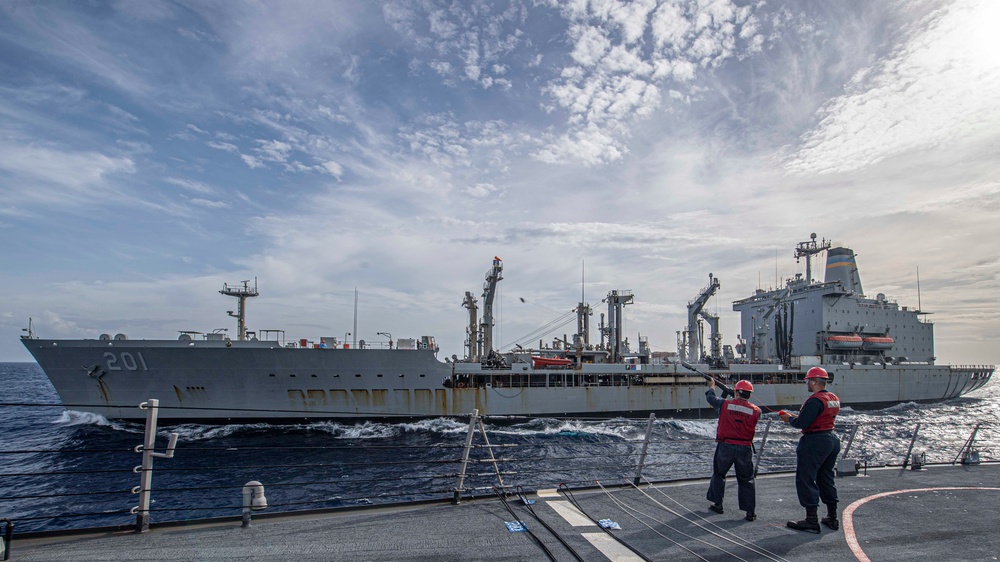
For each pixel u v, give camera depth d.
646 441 11.30
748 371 47.97
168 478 24.52
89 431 33.47
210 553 7.13
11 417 45.06
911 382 56.47
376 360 36.06
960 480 11.94
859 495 10.43
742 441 8.74
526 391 39.53
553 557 7.00
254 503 8.69
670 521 8.58
